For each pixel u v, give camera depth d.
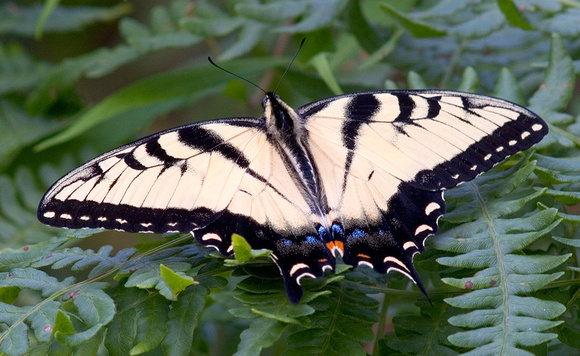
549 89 1.03
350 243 1.01
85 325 1.00
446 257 1.00
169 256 1.02
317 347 1.00
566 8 1.05
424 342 1.00
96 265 1.01
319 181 1.02
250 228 1.01
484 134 1.01
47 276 1.01
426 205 1.01
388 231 1.01
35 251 1.02
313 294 1.00
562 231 1.02
